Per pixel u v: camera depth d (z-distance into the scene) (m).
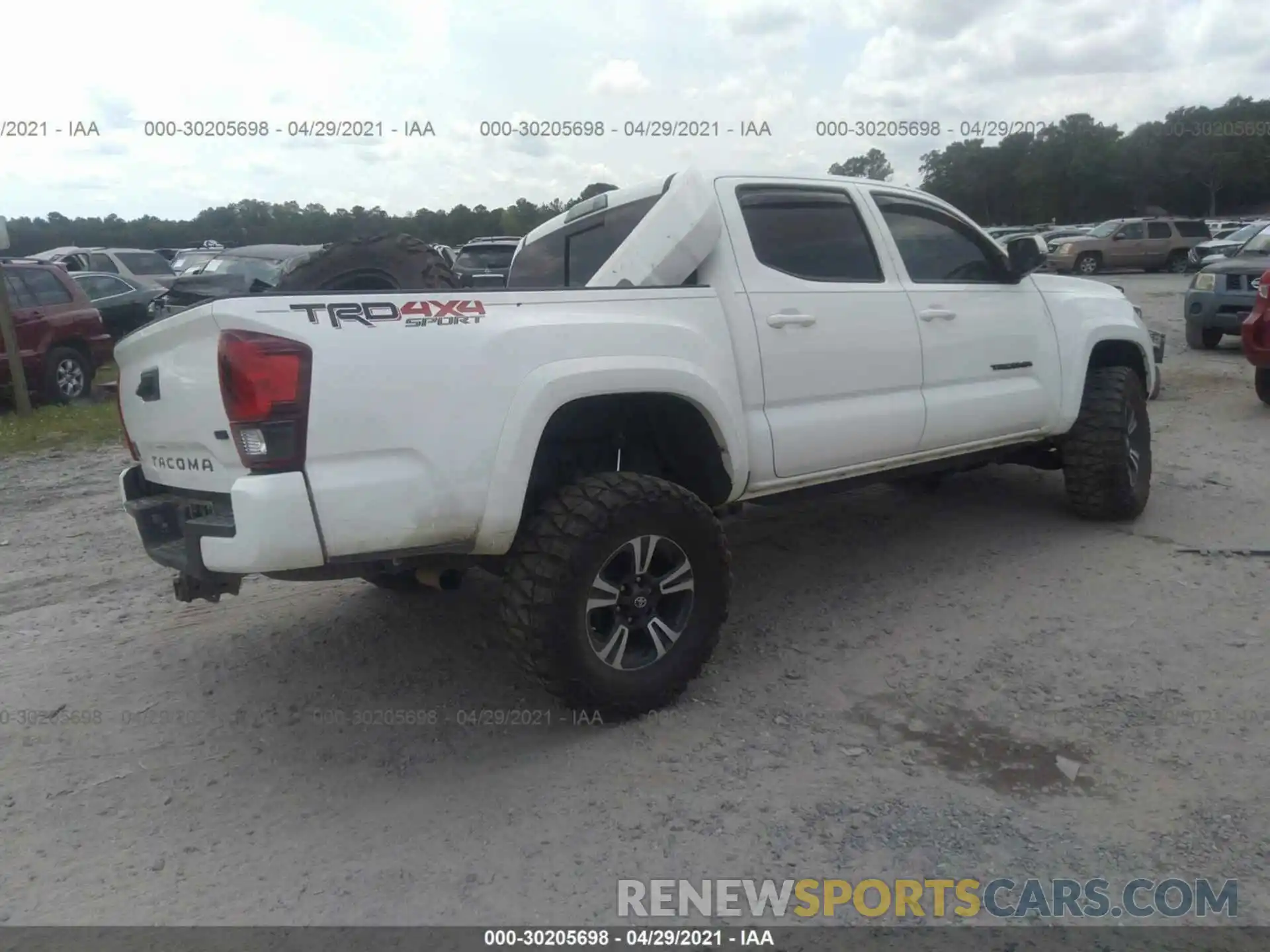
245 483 2.90
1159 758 3.19
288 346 2.88
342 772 3.35
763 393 3.97
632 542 3.40
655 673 3.55
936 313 4.68
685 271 3.86
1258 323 8.32
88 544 6.11
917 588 4.78
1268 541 5.19
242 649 4.40
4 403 12.03
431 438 3.08
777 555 5.35
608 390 3.42
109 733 3.68
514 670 4.08
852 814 2.96
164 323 3.22
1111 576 4.77
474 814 3.05
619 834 2.91
